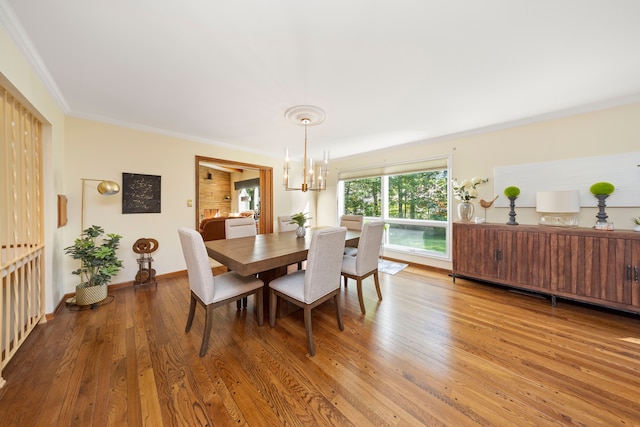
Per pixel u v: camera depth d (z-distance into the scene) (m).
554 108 2.58
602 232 2.24
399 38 1.52
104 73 1.90
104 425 1.17
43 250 2.15
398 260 4.31
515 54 1.68
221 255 2.04
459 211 3.31
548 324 2.13
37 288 2.07
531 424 1.18
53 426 1.15
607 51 1.64
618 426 1.16
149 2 1.24
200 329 2.05
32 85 1.76
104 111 2.65
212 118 2.84
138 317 2.25
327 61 1.76
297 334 1.99
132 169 3.08
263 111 2.63
